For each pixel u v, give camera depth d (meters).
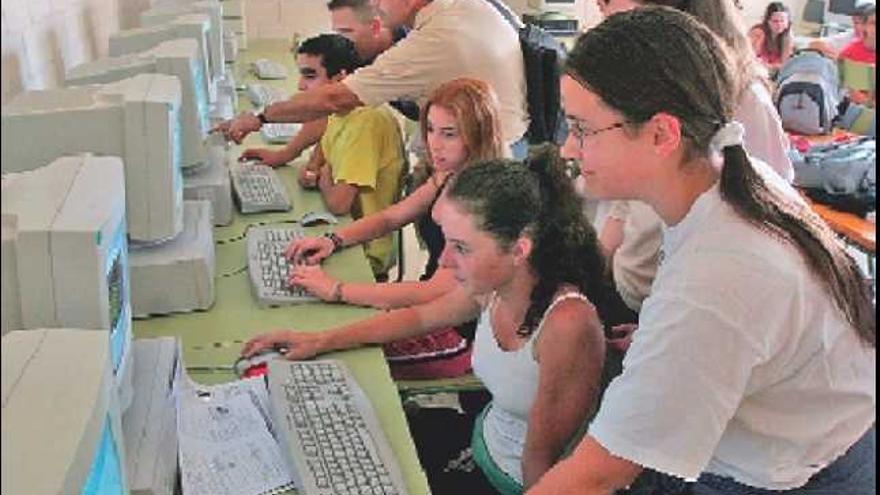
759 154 1.88
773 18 5.52
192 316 1.97
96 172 1.40
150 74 2.10
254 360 1.78
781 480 1.18
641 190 1.11
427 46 2.70
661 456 1.06
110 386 1.01
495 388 1.73
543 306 1.63
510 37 2.81
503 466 1.76
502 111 2.66
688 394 1.04
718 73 1.06
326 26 5.51
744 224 1.07
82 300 1.18
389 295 2.05
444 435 2.07
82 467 0.85
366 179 2.67
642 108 1.04
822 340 1.09
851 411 1.16
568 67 1.10
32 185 1.32
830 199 3.22
